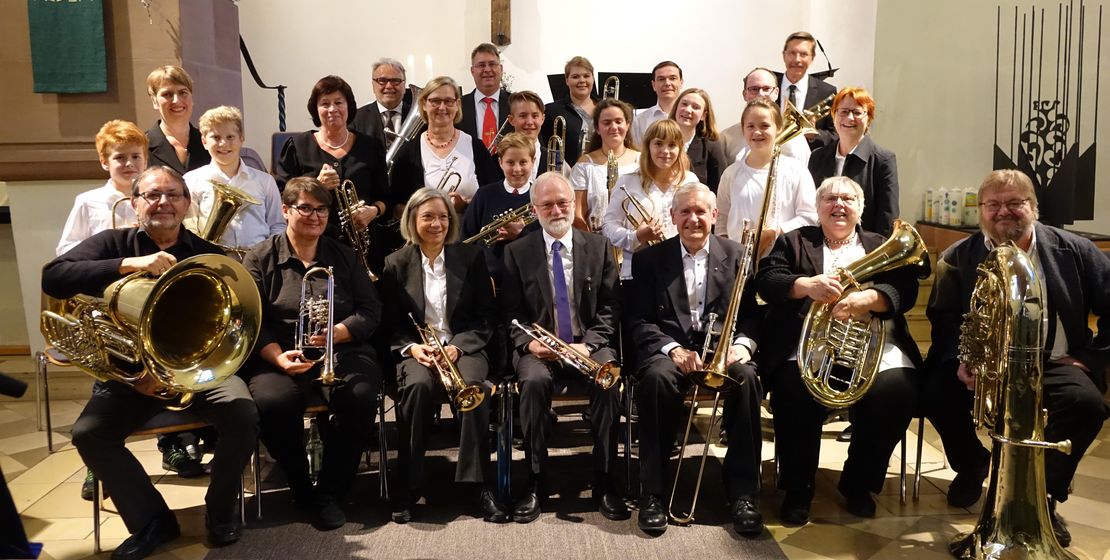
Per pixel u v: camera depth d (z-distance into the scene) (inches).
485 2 245.8
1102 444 146.4
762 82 178.5
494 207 150.9
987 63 220.1
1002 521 99.0
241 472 111.8
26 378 176.7
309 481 121.0
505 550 108.6
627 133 166.2
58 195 171.2
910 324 195.2
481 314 129.9
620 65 251.1
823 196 124.5
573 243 130.0
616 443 119.8
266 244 124.5
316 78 245.0
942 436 121.4
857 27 227.0
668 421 116.5
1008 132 222.5
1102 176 222.4
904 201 225.6
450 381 116.8
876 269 116.3
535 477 120.8
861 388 114.3
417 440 117.2
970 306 108.5
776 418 121.2
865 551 108.1
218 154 137.6
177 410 109.8
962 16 218.4
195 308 107.1
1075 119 220.7
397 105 189.9
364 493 127.5
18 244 171.5
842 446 145.9
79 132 168.7
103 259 113.0
